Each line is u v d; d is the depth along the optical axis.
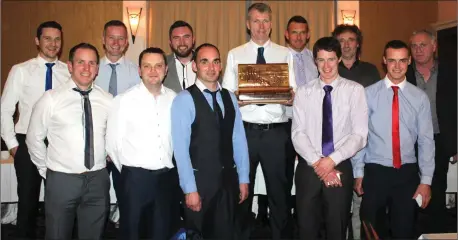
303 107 2.69
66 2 6.41
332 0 6.67
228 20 6.68
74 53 2.57
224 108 2.67
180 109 2.56
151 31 6.55
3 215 3.91
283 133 3.08
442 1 6.61
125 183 2.56
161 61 2.60
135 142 2.57
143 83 2.65
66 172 2.51
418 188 2.71
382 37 6.68
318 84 2.69
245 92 2.98
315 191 2.61
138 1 6.40
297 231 3.71
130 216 2.55
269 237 3.70
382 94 2.76
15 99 3.14
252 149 3.07
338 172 2.56
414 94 2.74
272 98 2.97
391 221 2.77
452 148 3.35
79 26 6.45
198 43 6.65
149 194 2.57
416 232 3.59
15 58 6.30
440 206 3.45
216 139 2.60
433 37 3.34
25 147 3.12
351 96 2.62
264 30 3.14
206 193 2.58
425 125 2.73
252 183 3.10
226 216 2.62
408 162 2.72
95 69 2.61
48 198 2.53
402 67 2.70
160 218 2.61
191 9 6.64
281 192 3.11
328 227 2.60
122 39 3.34
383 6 6.68
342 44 3.43
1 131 3.10
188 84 3.42
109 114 2.62
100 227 2.61
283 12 6.65
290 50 3.50
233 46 6.67
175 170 2.70
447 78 3.35
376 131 2.74
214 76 2.61
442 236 1.64
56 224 2.52
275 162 3.07
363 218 2.79
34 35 6.33
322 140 2.62
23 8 6.31
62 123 2.52
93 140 2.56
